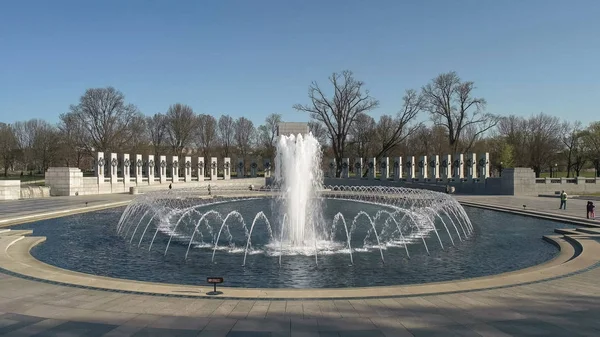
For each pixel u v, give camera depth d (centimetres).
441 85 5897
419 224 2378
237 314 806
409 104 6134
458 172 5097
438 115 6019
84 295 935
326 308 847
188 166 5922
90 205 3219
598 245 1564
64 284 1030
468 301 896
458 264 1424
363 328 730
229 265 1399
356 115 6662
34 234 2006
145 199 3166
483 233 2067
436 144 7881
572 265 1252
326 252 1605
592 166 8806
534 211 2823
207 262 1443
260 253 1585
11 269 1191
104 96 6769
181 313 810
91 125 6800
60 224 2353
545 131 7550
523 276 1126
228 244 1762
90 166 8575
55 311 820
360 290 992
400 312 820
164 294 949
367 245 1747
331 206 3556
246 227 2250
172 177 5681
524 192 4297
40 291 966
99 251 1630
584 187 4409
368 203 3809
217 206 3566
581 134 6862
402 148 8381
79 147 7162
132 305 862
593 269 1202
